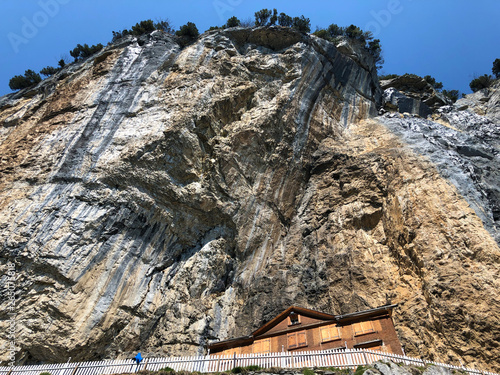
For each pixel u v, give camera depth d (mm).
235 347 21047
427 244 23750
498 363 17859
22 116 38219
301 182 34500
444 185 26844
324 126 38594
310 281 26906
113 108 33719
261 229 30469
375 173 31141
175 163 29500
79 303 22562
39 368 18828
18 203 26750
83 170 28266
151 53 38969
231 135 32781
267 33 41938
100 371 18281
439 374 15594
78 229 24922
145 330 24062
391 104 45906
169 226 28156
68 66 43156
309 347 19203
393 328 18484
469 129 39844
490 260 21328
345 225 29266
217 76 36438
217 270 28000
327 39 45719
